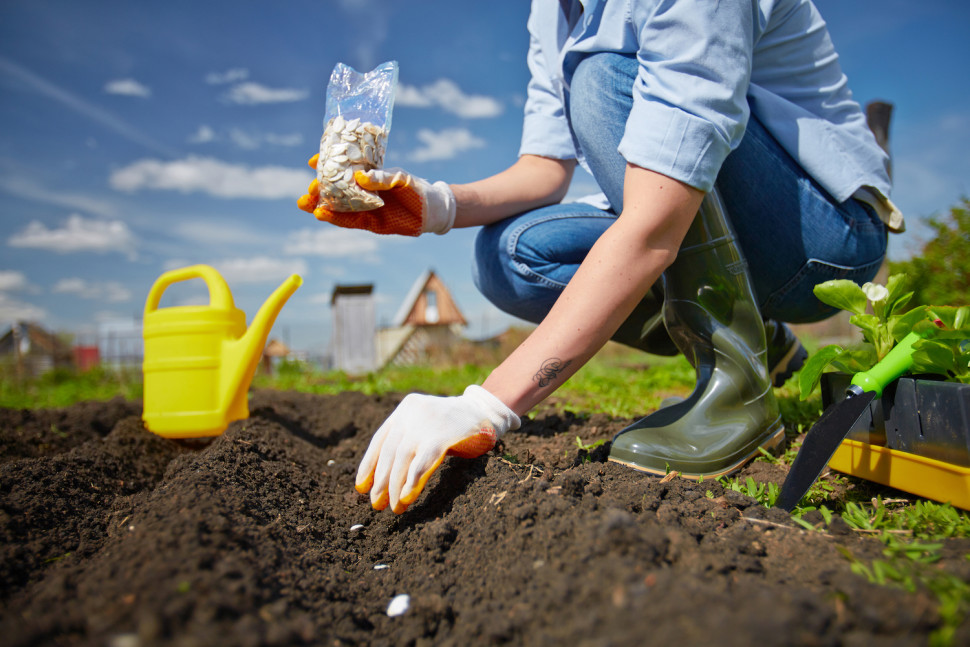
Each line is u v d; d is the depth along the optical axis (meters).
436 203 1.76
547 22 1.88
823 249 1.70
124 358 11.04
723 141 1.31
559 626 0.84
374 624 1.02
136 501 1.46
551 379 1.32
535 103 2.09
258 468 1.67
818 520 1.13
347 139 1.57
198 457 1.67
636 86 1.41
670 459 1.47
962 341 1.35
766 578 0.95
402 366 8.84
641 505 1.19
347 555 1.30
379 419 2.50
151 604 0.81
